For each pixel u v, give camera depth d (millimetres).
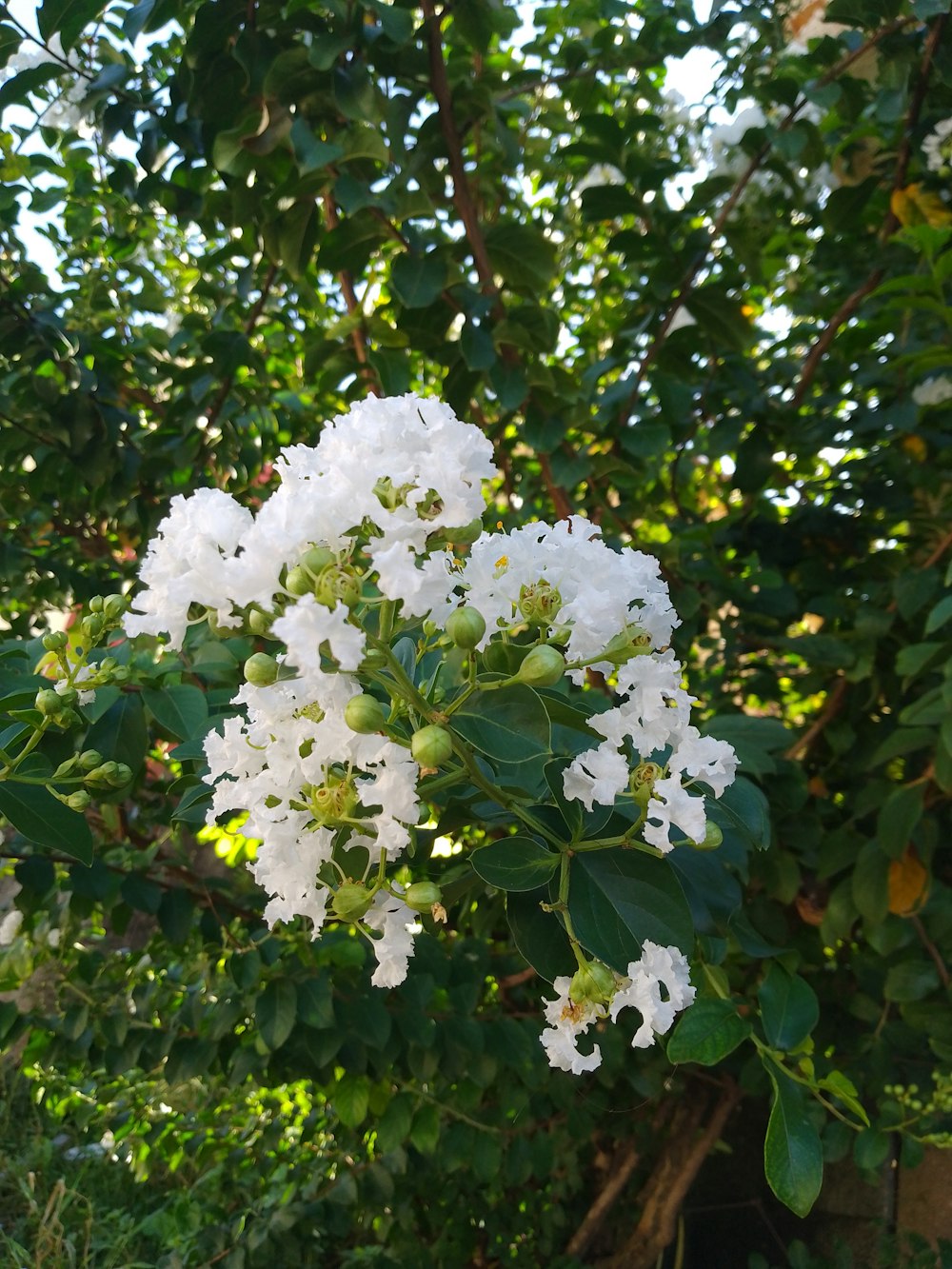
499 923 675
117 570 698
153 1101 769
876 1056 562
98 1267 760
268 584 236
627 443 569
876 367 637
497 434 645
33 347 616
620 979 257
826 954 641
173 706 365
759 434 654
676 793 253
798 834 562
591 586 264
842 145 591
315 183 496
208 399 620
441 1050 565
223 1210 751
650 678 262
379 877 261
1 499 716
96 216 707
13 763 316
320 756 244
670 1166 689
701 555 650
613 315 771
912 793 501
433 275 501
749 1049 621
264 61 472
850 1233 702
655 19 574
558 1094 623
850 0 522
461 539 256
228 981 591
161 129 548
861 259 659
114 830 595
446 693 291
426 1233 726
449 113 507
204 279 702
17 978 631
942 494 641
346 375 620
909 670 495
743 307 712
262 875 271
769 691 654
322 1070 588
